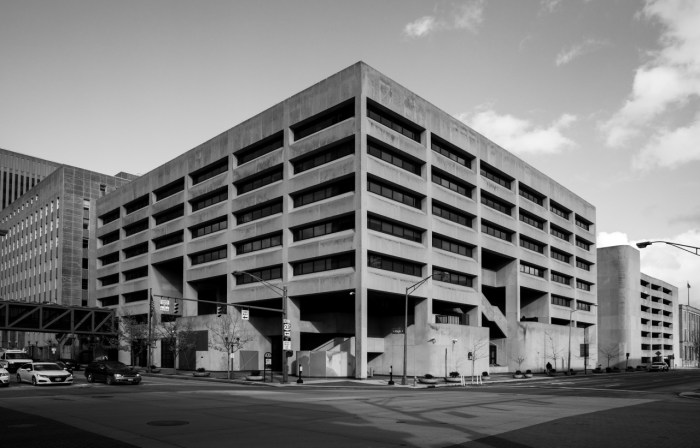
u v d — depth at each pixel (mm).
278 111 63906
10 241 128750
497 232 77500
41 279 110250
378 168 56281
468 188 71750
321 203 57906
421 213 61500
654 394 36375
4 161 172625
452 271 66625
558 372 80688
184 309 74438
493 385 48688
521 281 80312
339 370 55312
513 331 77688
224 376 55094
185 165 77625
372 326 64500
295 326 59812
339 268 56656
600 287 123938
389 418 20203
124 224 91125
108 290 93062
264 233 63750
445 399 29328
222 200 72062
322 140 58438
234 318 64562
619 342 119875
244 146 67875
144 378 50594
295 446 14266
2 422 18578
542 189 88562
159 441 15000
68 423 18375
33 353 112625
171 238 80438
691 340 176000
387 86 58375
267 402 26359
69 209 104562
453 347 62719
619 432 17234
